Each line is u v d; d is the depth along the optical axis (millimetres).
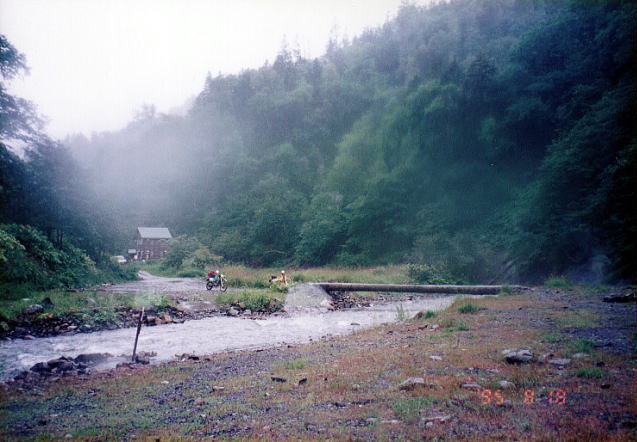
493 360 6105
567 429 3557
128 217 89500
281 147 81562
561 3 42156
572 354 6191
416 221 41719
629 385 4621
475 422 3832
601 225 21891
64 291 16875
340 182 58812
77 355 8797
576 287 18203
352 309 16453
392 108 59531
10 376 7105
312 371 6324
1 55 18938
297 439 3680
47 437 4047
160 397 5445
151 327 12188
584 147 24688
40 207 22422
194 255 44188
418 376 5516
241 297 16719
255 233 57156
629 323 8625
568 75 35469
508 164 39250
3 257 15672
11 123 20797
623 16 28922
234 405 4871
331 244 49219
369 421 4051
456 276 26656
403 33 105000
